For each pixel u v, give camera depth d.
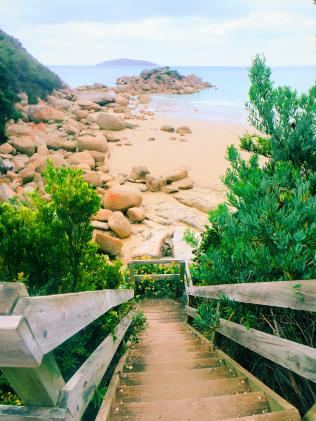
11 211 3.47
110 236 12.44
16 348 1.16
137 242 12.55
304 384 2.43
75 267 3.65
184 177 18.36
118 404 2.44
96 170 19.53
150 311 8.14
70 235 3.63
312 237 2.20
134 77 95.50
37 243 3.37
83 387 1.87
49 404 1.46
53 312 1.48
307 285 1.86
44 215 3.66
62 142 22.78
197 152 24.47
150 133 30.42
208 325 3.64
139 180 18.22
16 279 3.07
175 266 9.84
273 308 2.86
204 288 4.33
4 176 15.99
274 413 2.08
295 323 2.52
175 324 6.84
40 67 48.88
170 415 2.35
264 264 2.53
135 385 2.99
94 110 43.06
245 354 3.45
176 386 2.89
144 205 15.72
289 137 2.82
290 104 2.88
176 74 94.12
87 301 2.17
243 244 2.96
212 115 42.16
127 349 4.17
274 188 2.54
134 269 9.48
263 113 3.02
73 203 3.54
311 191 2.67
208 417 2.33
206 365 3.63
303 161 2.90
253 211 2.45
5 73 25.84
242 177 3.01
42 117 29.77
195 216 14.60
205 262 4.48
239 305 3.09
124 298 4.75
